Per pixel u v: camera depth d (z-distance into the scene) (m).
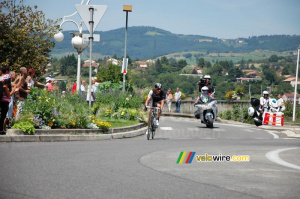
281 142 15.45
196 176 7.91
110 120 20.22
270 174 8.29
